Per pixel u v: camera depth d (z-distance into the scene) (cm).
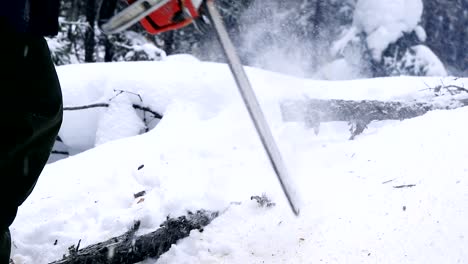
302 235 223
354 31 1077
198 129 418
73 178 347
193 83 561
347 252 201
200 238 244
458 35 1158
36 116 161
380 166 274
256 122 175
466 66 1169
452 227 197
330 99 411
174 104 536
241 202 268
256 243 228
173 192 287
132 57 1056
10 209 161
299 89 482
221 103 536
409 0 1056
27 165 163
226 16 1108
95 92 589
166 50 1264
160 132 427
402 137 308
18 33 153
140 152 378
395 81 474
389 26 1052
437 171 247
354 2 1127
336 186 261
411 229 204
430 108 408
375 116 401
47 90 166
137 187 320
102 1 154
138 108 573
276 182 289
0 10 148
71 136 573
